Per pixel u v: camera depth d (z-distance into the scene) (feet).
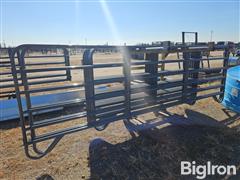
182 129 11.90
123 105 10.26
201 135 11.12
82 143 10.54
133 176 8.01
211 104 16.85
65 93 18.12
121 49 9.52
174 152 9.56
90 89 8.96
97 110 9.36
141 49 10.07
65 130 8.65
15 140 11.02
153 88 11.13
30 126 7.84
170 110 15.34
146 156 9.30
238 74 14.26
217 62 59.67
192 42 13.41
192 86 13.65
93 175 8.04
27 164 8.75
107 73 43.96
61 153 9.59
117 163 8.79
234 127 12.30
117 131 11.95
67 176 7.99
